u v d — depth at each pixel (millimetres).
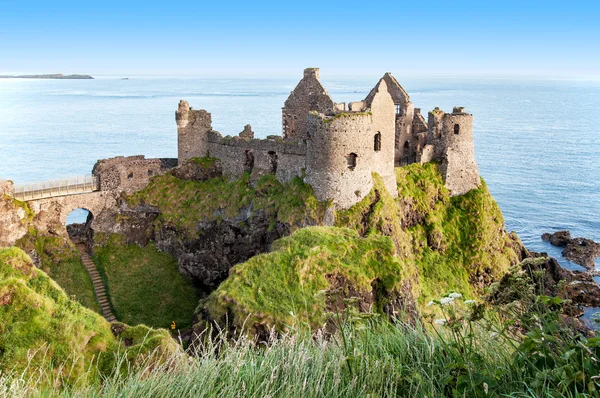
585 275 75562
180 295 66188
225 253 67875
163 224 71188
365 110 62500
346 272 44250
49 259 65312
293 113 74000
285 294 41656
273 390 15789
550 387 13953
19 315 28828
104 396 16750
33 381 22422
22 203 64688
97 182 71188
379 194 62000
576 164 179875
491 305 17781
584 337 15641
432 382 15148
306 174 61938
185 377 16734
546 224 111500
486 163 181125
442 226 70750
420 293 61594
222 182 72750
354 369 16203
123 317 61094
